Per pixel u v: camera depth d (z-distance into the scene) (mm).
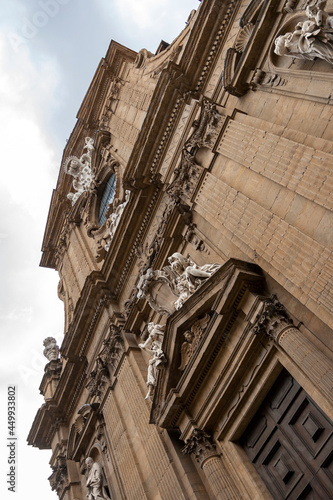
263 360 10523
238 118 12922
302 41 10195
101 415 18891
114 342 17891
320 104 10281
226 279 11180
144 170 17172
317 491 9047
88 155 26562
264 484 10305
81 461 20875
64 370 23484
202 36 15500
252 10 12945
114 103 25062
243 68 12688
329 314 8789
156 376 13664
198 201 13930
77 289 25688
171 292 14281
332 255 8773
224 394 11359
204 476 11922
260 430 10781
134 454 15094
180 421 12703
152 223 17688
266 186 11102
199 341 12219
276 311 10383
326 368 8648
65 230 29594
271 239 10383
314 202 9523
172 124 16281
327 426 9117
